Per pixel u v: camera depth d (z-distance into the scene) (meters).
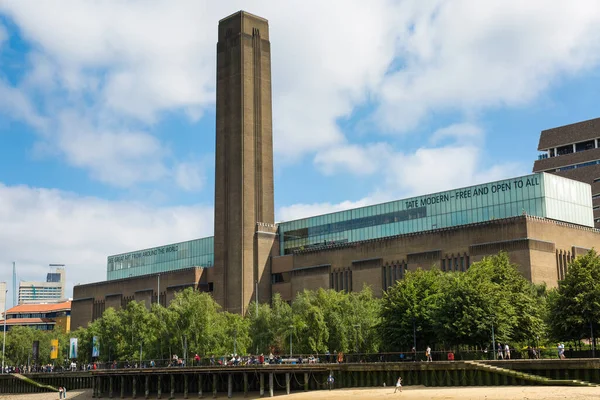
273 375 101.38
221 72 191.00
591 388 68.88
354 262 154.88
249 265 177.00
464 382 81.31
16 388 158.00
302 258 169.75
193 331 129.25
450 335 90.19
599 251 141.25
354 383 93.56
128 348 143.88
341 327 114.38
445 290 95.19
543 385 74.12
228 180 183.88
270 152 186.88
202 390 112.12
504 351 86.31
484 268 100.19
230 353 130.38
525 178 139.12
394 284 145.62
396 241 147.25
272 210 184.62
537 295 112.00
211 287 192.12
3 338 196.38
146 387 118.12
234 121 184.88
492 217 142.12
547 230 129.75
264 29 192.38
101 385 128.62
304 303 126.88
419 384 86.19
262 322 134.50
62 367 171.12
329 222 172.88
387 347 98.44
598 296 86.88
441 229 139.12
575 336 88.81
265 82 189.38
